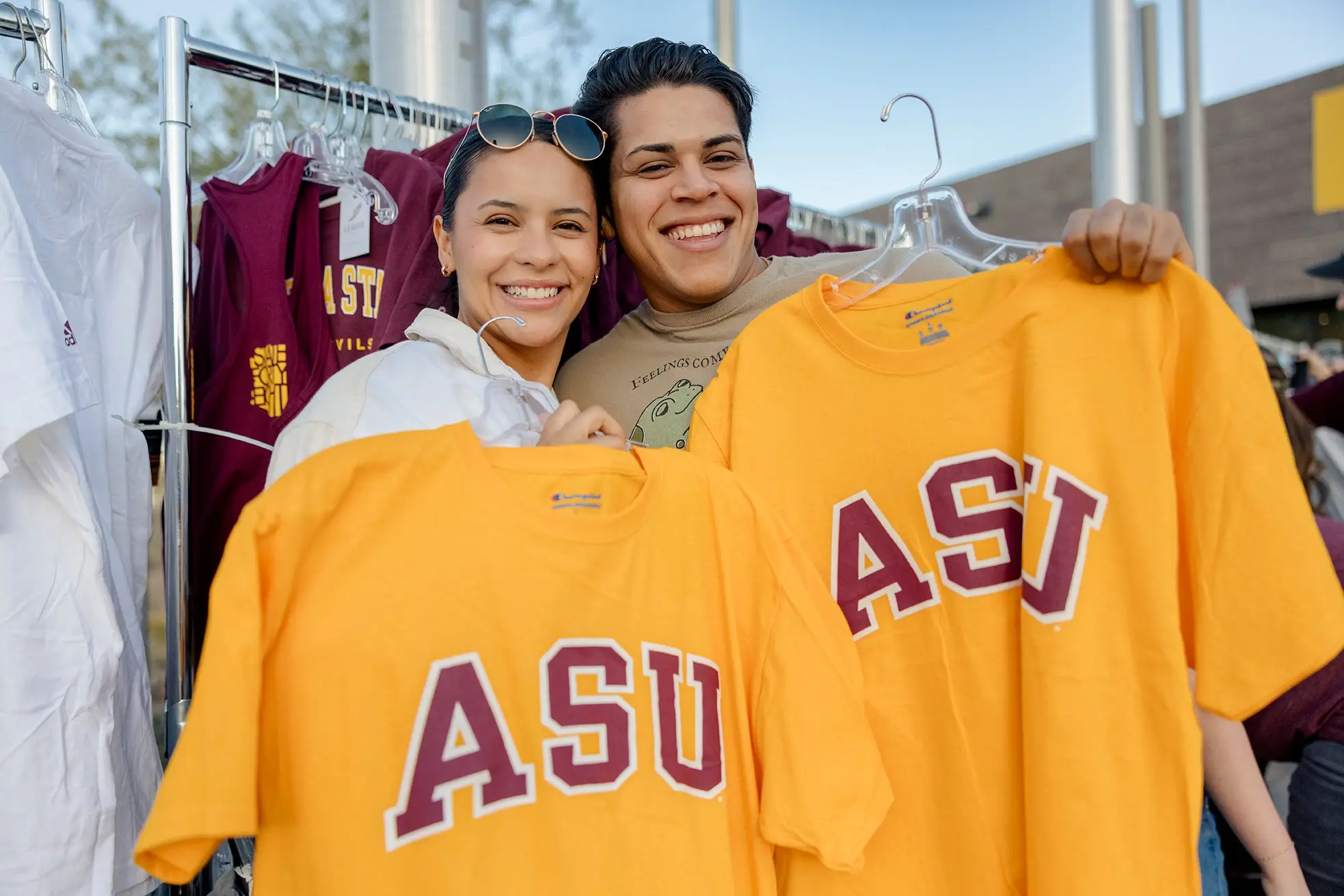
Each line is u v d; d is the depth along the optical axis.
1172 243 0.86
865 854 0.94
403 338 1.33
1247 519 0.82
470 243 1.06
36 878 0.95
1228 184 5.97
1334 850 1.25
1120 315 0.91
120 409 1.26
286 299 1.40
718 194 1.23
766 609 0.90
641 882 0.83
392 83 2.00
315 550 0.80
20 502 0.98
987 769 0.93
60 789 0.98
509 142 1.04
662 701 0.88
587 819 0.83
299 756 0.77
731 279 1.27
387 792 0.78
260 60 1.36
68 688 0.99
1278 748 1.34
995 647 0.94
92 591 1.02
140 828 1.16
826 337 1.02
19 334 0.92
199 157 2.62
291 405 1.40
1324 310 5.60
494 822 0.81
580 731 0.85
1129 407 0.88
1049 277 0.94
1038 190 6.80
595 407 0.95
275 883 0.77
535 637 0.85
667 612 0.90
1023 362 0.94
